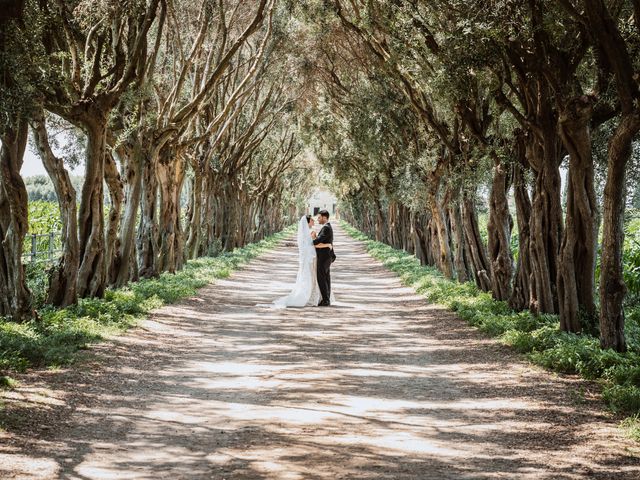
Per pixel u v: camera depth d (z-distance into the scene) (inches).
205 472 282.0
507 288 816.3
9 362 451.8
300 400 411.5
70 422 347.9
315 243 917.8
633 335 575.8
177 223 1264.8
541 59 556.4
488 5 534.6
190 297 942.4
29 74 483.5
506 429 350.6
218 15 1162.6
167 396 415.2
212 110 1476.4
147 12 695.1
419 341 636.1
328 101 1744.6
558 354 498.0
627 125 473.4
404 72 946.7
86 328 591.5
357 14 942.4
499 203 810.2
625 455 307.0
